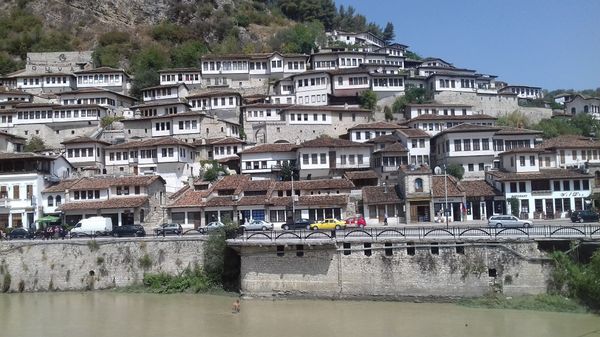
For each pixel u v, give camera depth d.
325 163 82.81
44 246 57.69
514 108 123.06
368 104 114.06
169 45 173.75
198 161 93.88
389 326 41.56
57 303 52.28
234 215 71.62
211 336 40.75
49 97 121.19
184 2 188.75
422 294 47.56
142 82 134.12
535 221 67.69
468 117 100.75
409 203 70.62
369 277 48.59
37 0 184.88
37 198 76.00
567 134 108.75
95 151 91.75
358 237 49.22
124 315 47.34
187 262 55.81
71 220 72.75
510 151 77.38
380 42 192.88
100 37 173.38
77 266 57.00
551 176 73.06
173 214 72.56
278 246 50.62
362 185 79.31
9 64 156.62
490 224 57.91
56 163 82.81
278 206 71.12
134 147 90.06
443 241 47.47
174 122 100.62
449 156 85.19
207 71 130.38
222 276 54.50
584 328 39.72
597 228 47.84
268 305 48.50
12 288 56.91
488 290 46.47
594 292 43.31
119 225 69.38
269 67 131.88
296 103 117.25
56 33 174.62
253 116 107.44
